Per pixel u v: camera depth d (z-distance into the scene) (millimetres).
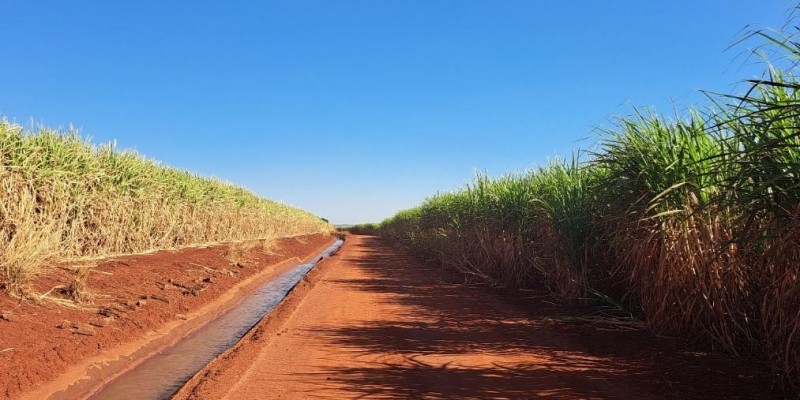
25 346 5746
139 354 6934
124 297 8938
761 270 5168
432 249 21359
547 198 11172
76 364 5875
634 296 7965
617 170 7398
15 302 7000
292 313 9320
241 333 8617
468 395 4844
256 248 22891
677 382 4945
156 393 5527
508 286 12648
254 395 4973
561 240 9781
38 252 7797
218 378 5453
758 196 4387
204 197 21891
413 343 6973
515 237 12773
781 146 4059
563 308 9133
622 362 5793
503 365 5836
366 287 12922
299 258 25922
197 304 10148
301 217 53906
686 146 6293
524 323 8156
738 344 5801
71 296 8047
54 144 11664
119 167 14656
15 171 9969
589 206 9109
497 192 14141
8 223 9164
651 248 6680
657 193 6461
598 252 8977
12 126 10328
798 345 4402
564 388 4992
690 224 6027
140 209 15469
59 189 11117
